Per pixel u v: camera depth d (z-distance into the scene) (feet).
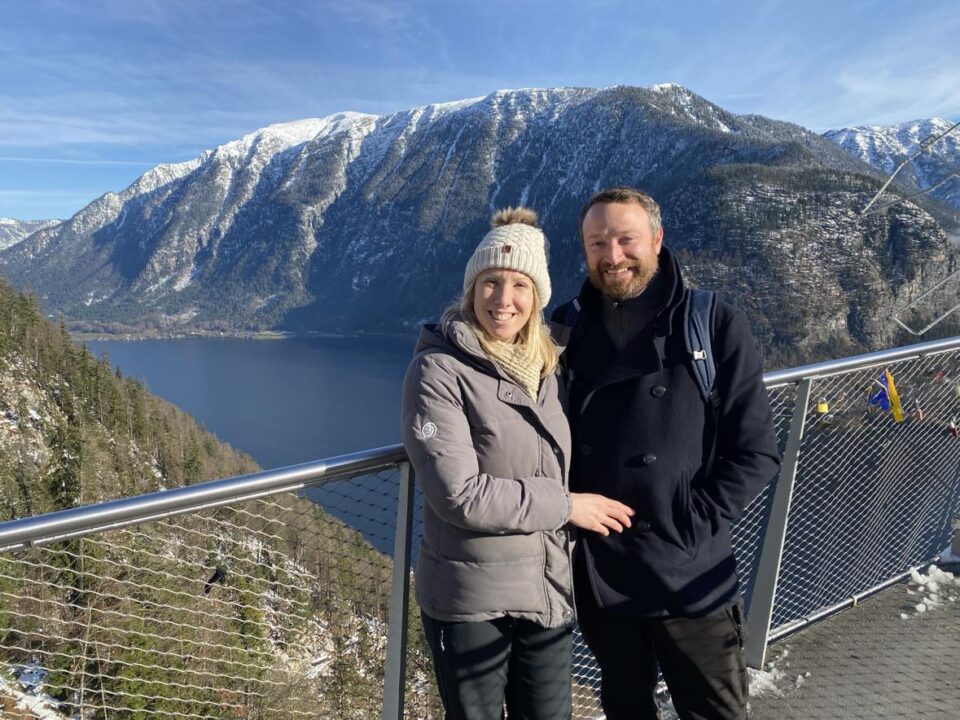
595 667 8.23
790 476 8.68
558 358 6.23
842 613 9.87
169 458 147.95
